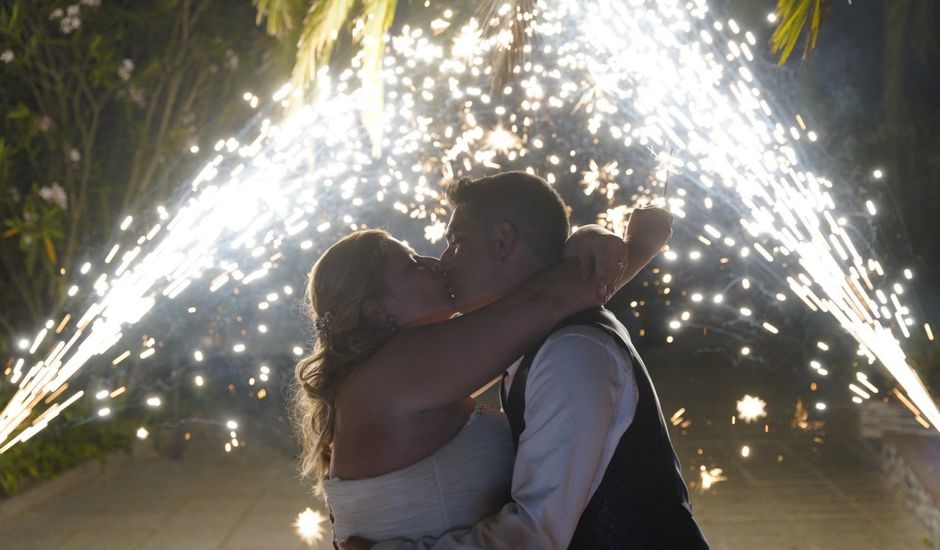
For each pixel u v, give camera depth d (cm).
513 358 206
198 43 855
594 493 202
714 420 861
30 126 796
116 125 855
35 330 811
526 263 222
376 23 370
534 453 196
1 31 771
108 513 638
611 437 203
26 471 675
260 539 580
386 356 211
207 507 647
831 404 841
